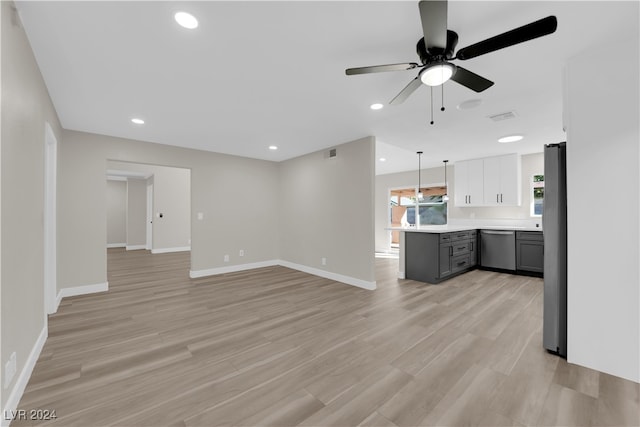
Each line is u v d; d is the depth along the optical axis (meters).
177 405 1.58
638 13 1.58
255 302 3.41
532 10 1.57
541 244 4.66
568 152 2.03
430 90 2.56
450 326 2.68
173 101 2.79
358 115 3.18
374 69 1.72
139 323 2.76
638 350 1.79
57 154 3.19
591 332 1.95
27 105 1.80
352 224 4.28
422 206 8.18
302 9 1.55
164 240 8.04
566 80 2.08
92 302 3.40
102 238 3.88
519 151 4.99
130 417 1.48
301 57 2.04
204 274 4.88
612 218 1.87
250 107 2.95
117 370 1.93
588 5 1.53
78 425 1.42
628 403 1.59
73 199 3.67
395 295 3.70
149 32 1.75
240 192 5.37
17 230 1.61
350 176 4.31
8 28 1.43
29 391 1.69
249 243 5.49
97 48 1.91
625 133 1.83
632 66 1.81
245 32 1.76
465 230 4.98
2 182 1.37
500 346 2.28
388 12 1.58
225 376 1.86
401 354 2.15
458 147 4.69
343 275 4.41
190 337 2.45
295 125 3.54
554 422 1.44
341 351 2.20
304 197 5.24
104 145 3.91
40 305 2.18
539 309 3.16
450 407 1.56
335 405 1.58
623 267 1.84
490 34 1.79
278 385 1.76
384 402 1.60
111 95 2.64
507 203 5.14
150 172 7.84
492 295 3.70
